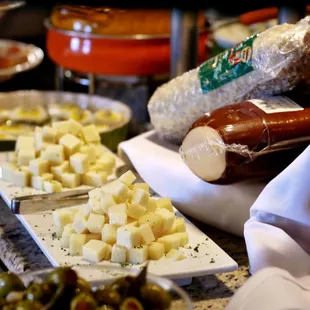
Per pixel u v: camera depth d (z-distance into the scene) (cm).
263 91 97
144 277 66
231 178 93
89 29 182
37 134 115
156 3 120
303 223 86
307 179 84
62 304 63
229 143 89
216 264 85
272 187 87
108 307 64
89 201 90
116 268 75
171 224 90
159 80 194
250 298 69
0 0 119
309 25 93
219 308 83
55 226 95
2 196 108
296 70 92
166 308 65
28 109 167
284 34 91
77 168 109
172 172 106
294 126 92
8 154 122
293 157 95
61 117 167
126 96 225
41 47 284
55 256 87
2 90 264
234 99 99
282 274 72
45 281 66
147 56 183
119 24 180
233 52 97
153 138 119
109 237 87
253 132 90
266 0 126
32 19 277
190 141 95
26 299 64
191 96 104
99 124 162
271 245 85
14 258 95
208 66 102
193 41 139
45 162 109
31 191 108
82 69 187
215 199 100
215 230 104
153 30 183
